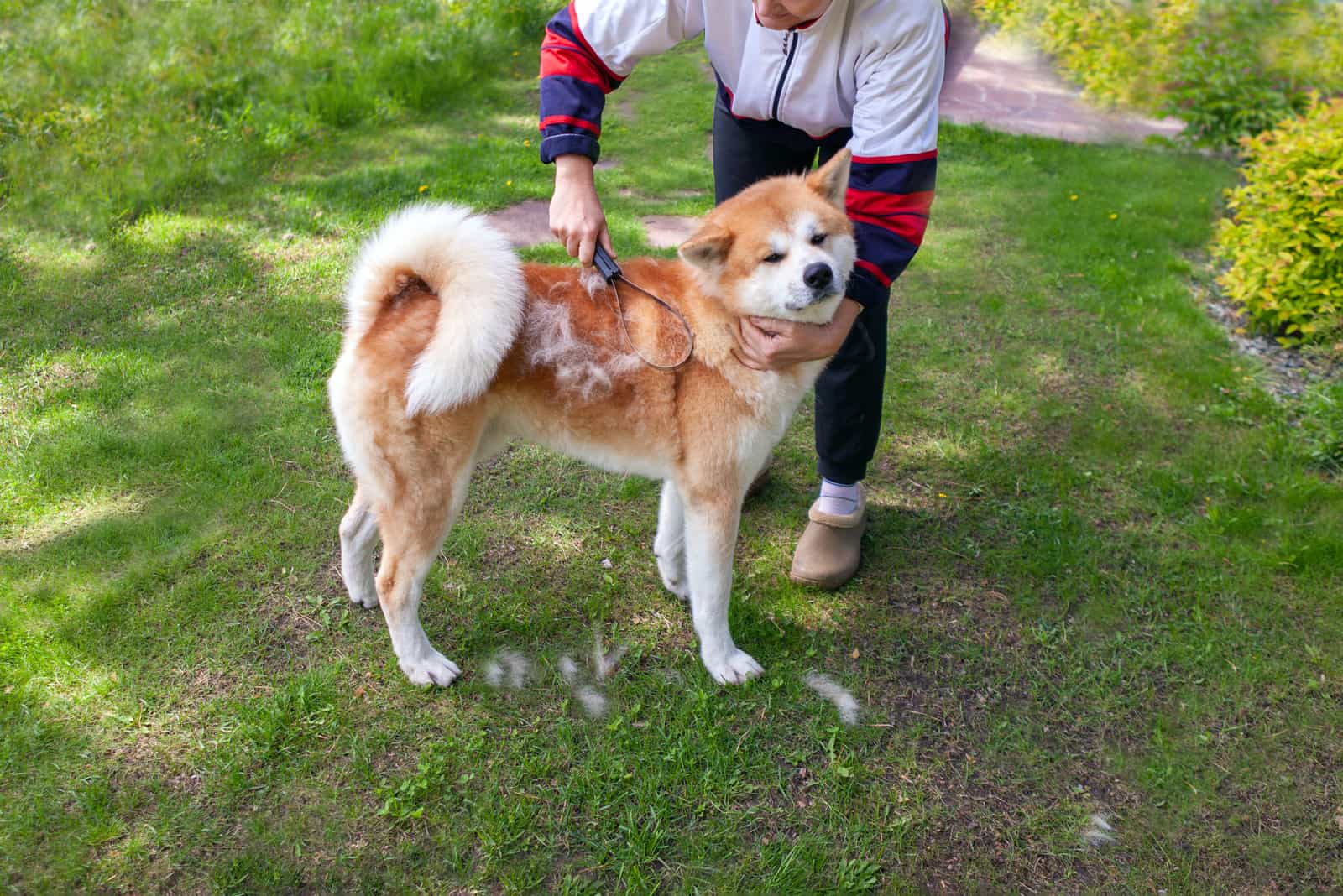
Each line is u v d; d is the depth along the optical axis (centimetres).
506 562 295
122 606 263
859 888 205
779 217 218
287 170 550
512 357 226
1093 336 430
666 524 273
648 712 247
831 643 273
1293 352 428
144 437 328
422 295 223
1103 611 285
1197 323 439
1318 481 335
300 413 347
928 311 448
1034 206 564
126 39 650
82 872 198
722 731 241
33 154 509
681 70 789
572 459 340
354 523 260
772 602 288
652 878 205
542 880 204
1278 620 281
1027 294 463
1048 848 217
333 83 639
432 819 214
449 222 217
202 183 519
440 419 220
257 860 203
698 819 219
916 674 263
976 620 282
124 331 386
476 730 238
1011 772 236
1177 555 305
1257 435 364
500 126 647
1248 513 319
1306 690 259
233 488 310
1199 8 764
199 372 364
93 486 306
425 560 236
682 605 285
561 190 238
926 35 214
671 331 230
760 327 223
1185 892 209
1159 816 226
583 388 231
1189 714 252
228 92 618
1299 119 497
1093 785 233
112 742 226
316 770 224
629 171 580
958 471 346
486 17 803
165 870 201
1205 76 694
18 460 312
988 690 259
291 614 267
